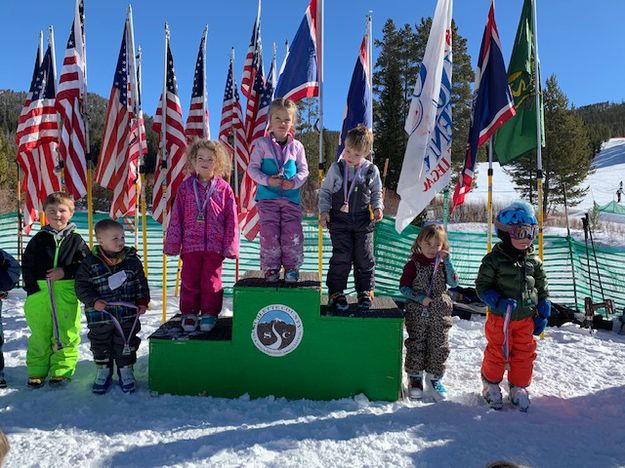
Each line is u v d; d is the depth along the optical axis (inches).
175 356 153.4
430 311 156.6
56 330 158.9
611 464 115.3
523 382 149.6
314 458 115.2
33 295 158.9
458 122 1232.8
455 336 231.0
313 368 153.2
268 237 163.3
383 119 1224.2
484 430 131.7
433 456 117.3
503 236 153.7
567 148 1342.3
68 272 161.3
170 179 272.8
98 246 154.9
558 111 1357.0
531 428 133.3
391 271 343.0
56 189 273.7
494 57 230.5
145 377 169.8
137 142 270.1
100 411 140.6
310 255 374.9
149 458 114.0
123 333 152.9
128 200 269.3
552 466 114.1
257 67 308.5
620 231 833.5
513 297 148.4
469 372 180.4
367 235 164.1
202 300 162.7
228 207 165.5
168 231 163.2
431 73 235.9
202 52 298.2
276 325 152.3
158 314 267.1
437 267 157.0
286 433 128.1
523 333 149.7
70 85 255.3
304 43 243.8
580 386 167.0
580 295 356.5
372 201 164.1
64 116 257.0
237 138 303.9
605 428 134.3
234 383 153.5
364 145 159.3
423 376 176.1
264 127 294.4
